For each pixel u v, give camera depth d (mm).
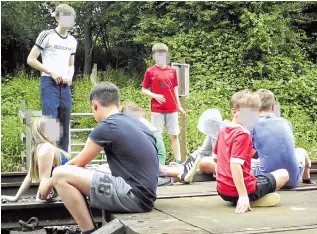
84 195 3801
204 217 3635
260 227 3285
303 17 15430
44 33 5906
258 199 4055
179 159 7426
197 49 14578
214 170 5574
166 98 7297
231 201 4102
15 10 18047
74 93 14469
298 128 11922
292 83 13320
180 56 14477
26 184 4672
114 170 3832
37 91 13797
